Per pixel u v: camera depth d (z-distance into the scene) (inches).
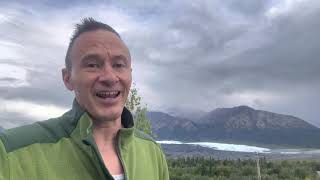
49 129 21.6
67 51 22.6
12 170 20.0
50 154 20.8
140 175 23.8
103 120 21.9
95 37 21.6
